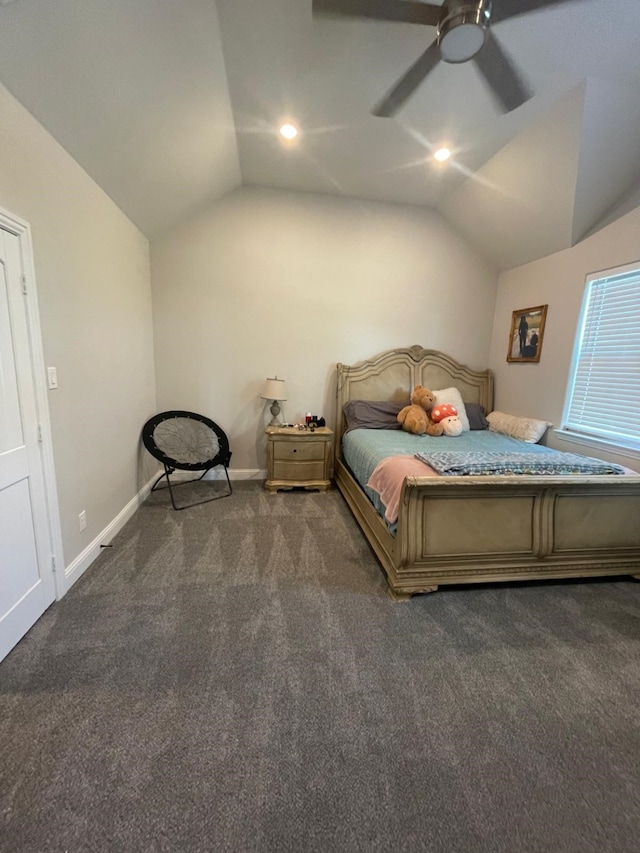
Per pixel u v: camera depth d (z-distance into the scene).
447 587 2.17
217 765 1.18
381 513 2.38
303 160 2.96
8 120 1.51
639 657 1.68
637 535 2.20
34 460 1.74
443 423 3.35
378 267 3.74
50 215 1.82
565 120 2.25
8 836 0.99
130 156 2.27
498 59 1.61
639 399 2.54
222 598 1.99
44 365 1.79
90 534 2.30
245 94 2.23
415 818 1.06
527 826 1.05
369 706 1.40
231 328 3.61
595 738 1.31
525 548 2.12
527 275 3.53
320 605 1.97
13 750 1.20
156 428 3.50
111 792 1.09
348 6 1.46
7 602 1.57
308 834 1.02
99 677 1.48
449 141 2.63
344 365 3.78
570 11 1.62
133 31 1.57
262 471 3.91
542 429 3.27
